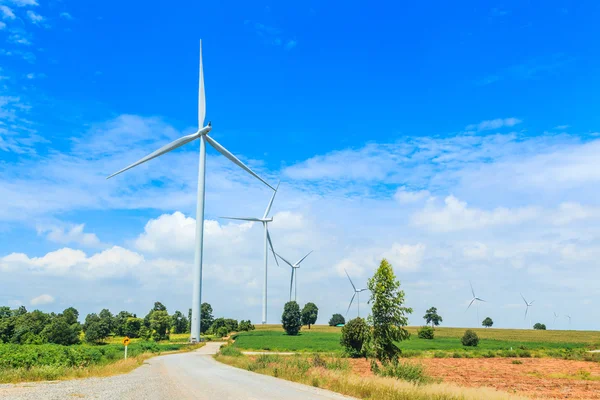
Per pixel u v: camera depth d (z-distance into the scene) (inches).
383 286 1284.4
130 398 788.6
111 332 6560.0
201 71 4040.4
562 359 2989.7
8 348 1574.8
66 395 812.0
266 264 5378.9
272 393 896.9
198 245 4175.7
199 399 789.9
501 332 7155.5
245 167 4126.5
